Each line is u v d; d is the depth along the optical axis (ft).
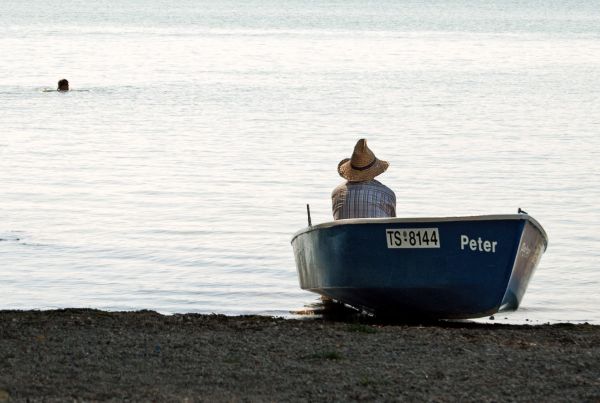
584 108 186.60
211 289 63.52
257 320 47.47
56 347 39.06
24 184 103.04
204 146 133.18
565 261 72.38
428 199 97.35
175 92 204.54
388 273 48.93
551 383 34.53
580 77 254.06
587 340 43.37
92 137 141.38
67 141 136.98
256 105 184.75
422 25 562.25
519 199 97.60
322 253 51.57
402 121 163.32
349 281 50.14
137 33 434.30
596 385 34.24
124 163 118.11
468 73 261.85
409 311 50.96
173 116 167.53
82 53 307.78
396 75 252.83
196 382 34.55
